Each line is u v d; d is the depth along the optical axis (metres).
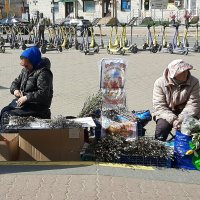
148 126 5.72
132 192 3.47
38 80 4.51
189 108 4.40
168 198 3.39
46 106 4.57
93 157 4.15
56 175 3.78
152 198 3.38
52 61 13.73
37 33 19.02
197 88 4.46
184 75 4.38
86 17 44.69
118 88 4.85
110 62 4.83
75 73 11.02
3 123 4.48
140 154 4.10
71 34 19.02
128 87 9.02
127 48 16.06
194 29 29.89
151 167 4.05
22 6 47.12
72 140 4.15
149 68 11.92
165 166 4.11
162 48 16.55
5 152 4.11
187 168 4.07
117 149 4.12
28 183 3.61
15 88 4.67
